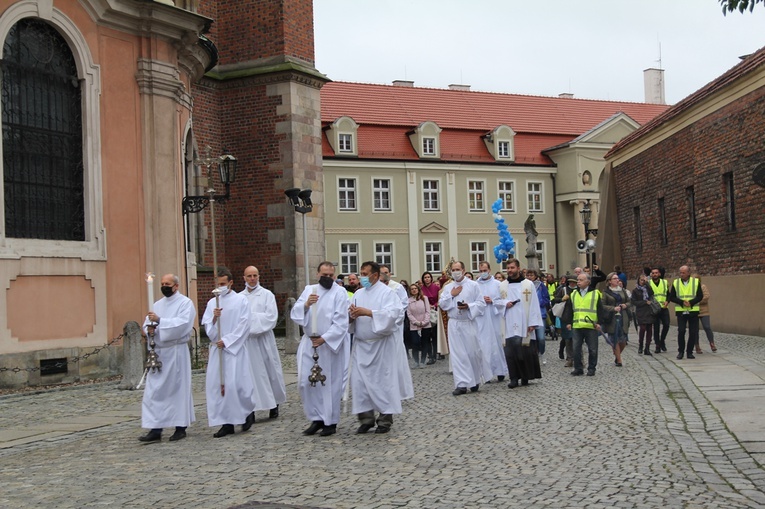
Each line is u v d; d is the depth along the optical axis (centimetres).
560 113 6694
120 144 1895
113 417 1317
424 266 5862
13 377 1633
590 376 1712
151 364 1119
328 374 1117
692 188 2927
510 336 1573
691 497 715
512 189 6200
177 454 1007
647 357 2080
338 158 5584
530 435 1040
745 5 803
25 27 1730
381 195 5756
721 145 2612
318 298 1145
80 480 868
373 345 1124
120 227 1881
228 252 3209
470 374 1515
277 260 3145
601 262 3894
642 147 3422
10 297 1642
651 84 7588
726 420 1086
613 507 689
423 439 1049
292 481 823
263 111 3167
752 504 690
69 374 1733
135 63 1947
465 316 1527
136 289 1906
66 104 1805
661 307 2186
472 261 6047
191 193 2475
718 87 2544
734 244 2566
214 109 3189
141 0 1902
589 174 6247
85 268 1789
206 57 2345
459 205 5997
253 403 1176
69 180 1802
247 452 1004
